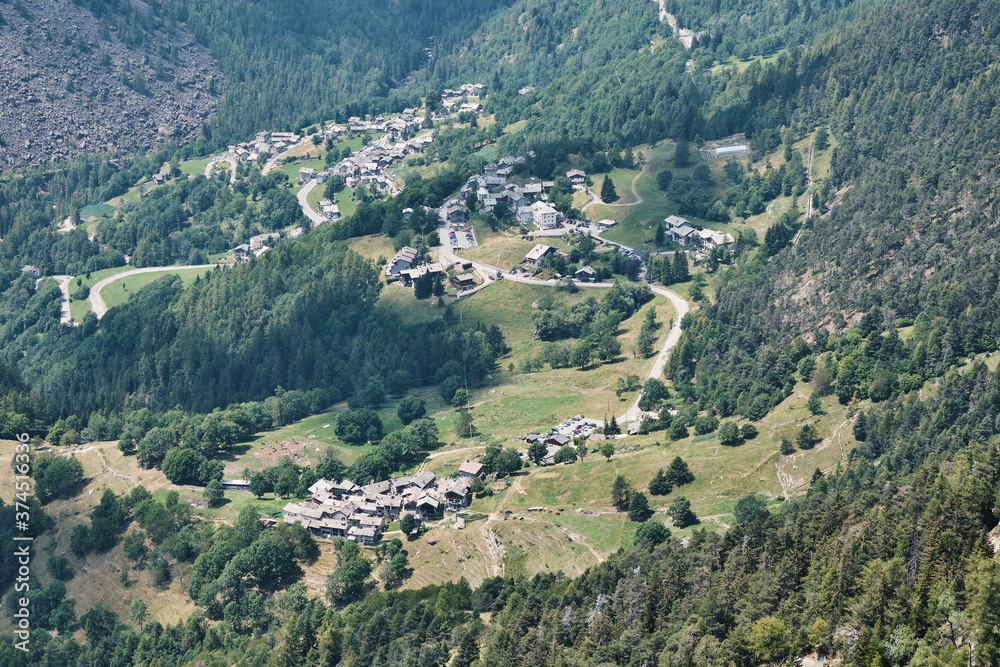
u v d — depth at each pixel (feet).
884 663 544.62
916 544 609.42
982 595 535.60
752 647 605.31
